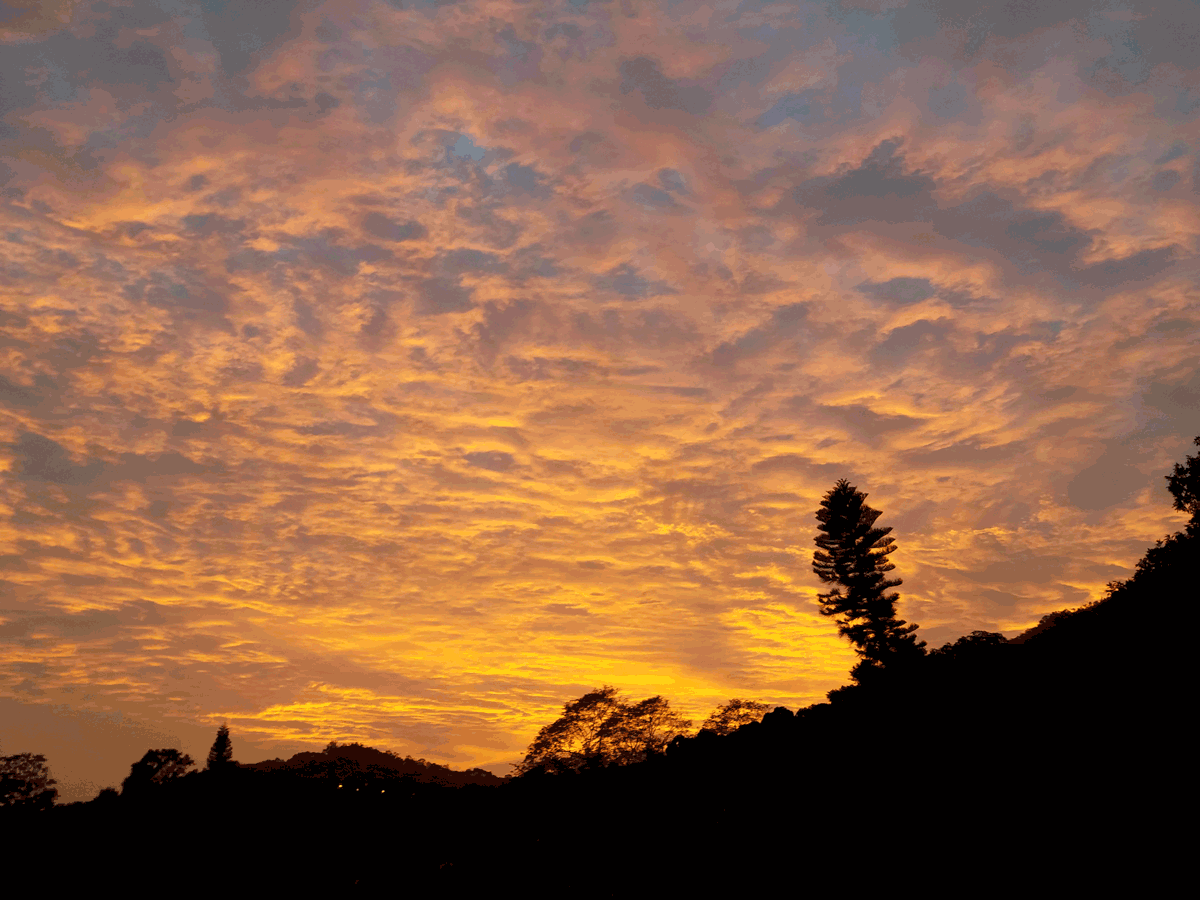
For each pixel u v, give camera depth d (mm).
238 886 20609
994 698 21484
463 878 19781
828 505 47500
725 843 17969
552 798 26359
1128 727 16828
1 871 21719
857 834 16156
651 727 39656
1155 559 31906
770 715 27891
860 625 44750
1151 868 11750
